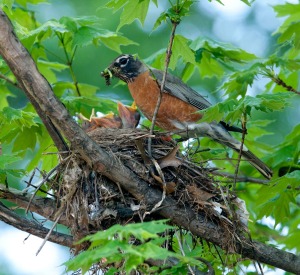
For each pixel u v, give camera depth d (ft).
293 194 33.47
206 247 31.53
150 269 23.36
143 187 27.84
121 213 27.66
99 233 19.83
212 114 29.01
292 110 53.93
